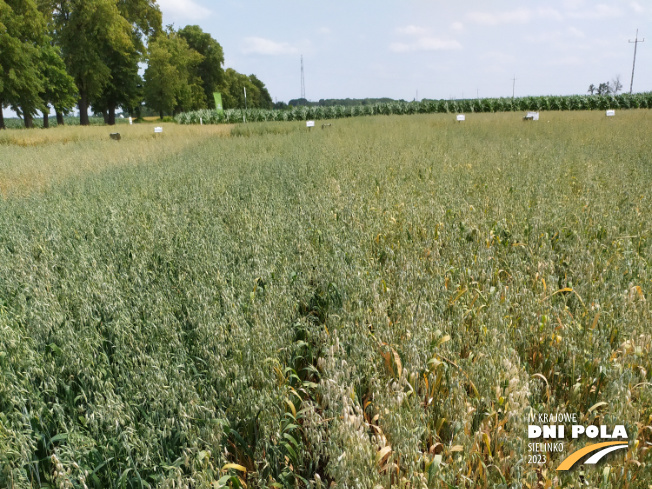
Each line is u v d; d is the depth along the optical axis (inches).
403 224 223.5
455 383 106.0
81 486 88.4
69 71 1681.8
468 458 89.5
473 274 164.6
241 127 947.3
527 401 99.2
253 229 220.7
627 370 102.0
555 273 173.5
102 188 348.2
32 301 152.9
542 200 237.5
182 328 141.3
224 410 107.2
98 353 124.9
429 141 556.4
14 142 853.2
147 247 201.2
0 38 1213.7
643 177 294.4
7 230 238.7
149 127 1141.1
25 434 95.7
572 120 786.2
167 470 92.5
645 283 149.8
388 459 87.4
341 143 565.6
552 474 87.6
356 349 117.1
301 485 97.6
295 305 148.9
